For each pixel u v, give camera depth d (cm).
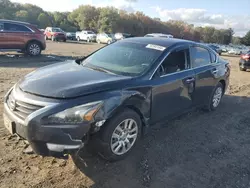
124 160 369
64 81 341
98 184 318
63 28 7475
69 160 357
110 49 474
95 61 446
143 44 463
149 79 392
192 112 587
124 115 346
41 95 312
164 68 423
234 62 2131
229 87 929
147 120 394
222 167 379
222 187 334
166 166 368
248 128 532
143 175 343
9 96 350
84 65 433
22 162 346
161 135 457
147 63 413
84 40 4047
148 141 430
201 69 508
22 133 308
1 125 445
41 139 299
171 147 420
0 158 350
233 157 411
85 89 323
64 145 302
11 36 1262
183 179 343
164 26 8375
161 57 424
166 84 413
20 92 326
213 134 485
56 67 411
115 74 387
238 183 345
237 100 745
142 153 392
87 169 342
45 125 296
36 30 1350
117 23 7412
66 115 300
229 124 543
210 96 569
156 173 350
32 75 375
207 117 568
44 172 330
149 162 372
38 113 297
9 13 7306
